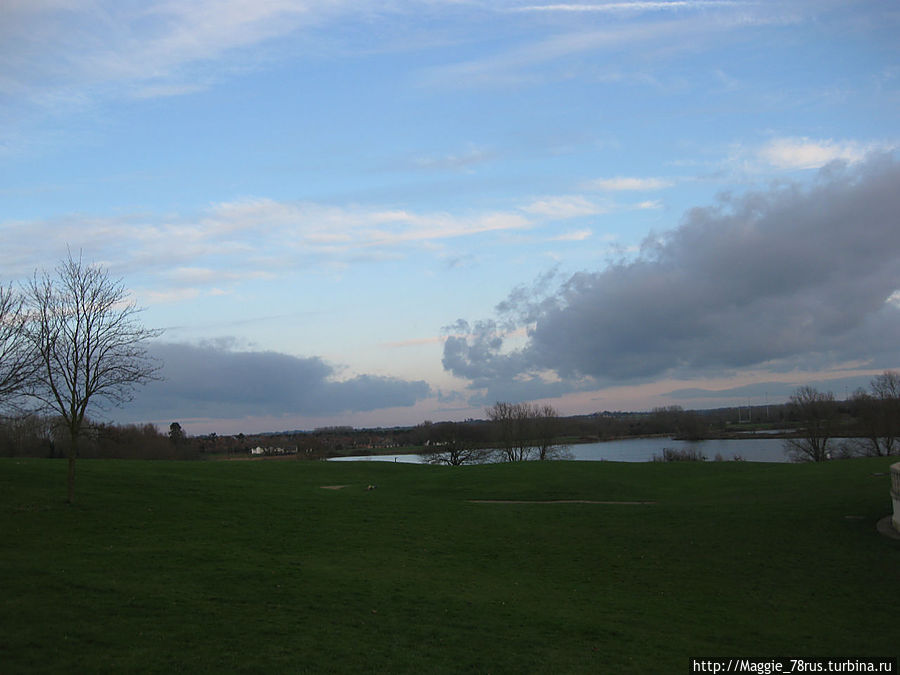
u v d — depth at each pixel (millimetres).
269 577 21281
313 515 33875
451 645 16375
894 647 17672
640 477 57500
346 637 16203
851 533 30578
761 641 18203
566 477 56625
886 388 99500
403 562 25641
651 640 17922
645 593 23312
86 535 25281
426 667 14680
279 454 143000
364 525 32438
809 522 33344
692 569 26516
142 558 22281
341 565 24141
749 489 47750
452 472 62250
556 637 17703
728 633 18906
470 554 28156
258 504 35500
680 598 22703
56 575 19000
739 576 25344
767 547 29297
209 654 14047
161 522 28891
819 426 98688
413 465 68062
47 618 15219
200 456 131625
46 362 28266
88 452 87312
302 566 23328
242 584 20141
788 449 108688
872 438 97625
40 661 12742
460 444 104062
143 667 12961
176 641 14641
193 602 17734
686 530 33531
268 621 16812
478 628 17953
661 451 139250
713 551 29156
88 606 16391
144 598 17578
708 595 23109
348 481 55531
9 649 13195
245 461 67438
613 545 30703
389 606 19281
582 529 34375
